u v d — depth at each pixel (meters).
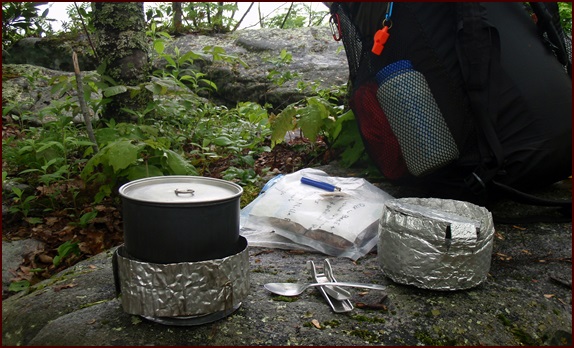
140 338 1.24
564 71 2.06
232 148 2.95
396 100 1.91
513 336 1.32
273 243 1.91
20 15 4.68
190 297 1.19
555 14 2.05
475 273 1.44
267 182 2.51
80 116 3.59
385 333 1.28
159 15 5.74
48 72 4.56
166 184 1.34
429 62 1.85
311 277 1.60
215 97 4.75
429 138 1.87
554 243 1.88
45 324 1.40
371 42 1.97
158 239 1.18
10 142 3.08
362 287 1.39
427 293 1.47
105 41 2.90
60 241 2.28
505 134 1.91
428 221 1.41
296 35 5.51
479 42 1.80
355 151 2.71
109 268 1.74
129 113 2.93
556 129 1.90
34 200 2.56
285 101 4.42
